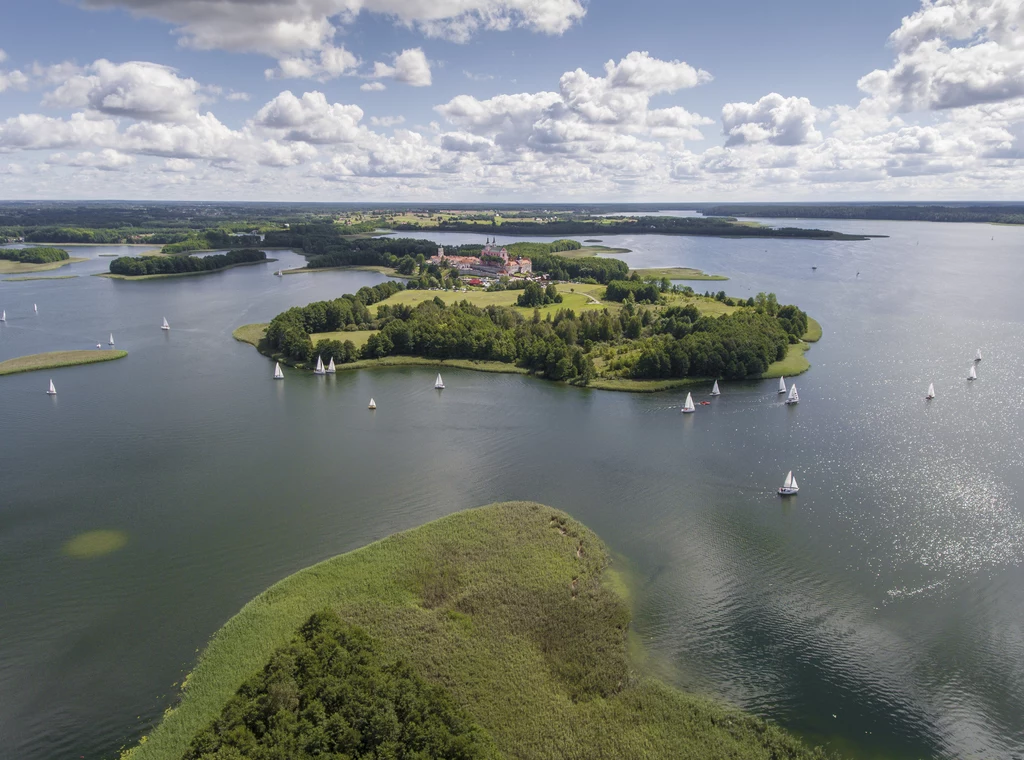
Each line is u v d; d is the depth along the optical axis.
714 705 81.50
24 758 74.38
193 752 67.56
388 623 92.44
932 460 149.88
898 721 79.44
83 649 91.00
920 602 100.69
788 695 83.19
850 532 120.44
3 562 111.62
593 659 87.81
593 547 113.38
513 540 113.69
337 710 71.50
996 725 78.88
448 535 114.75
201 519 125.75
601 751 74.88
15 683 85.06
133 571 108.88
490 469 149.38
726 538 118.88
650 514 127.88
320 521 125.19
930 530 120.56
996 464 146.75
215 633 93.25
